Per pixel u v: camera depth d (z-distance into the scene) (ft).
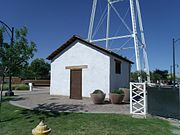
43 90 108.99
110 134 24.14
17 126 29.53
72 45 63.41
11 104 46.83
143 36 85.10
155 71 192.95
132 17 74.95
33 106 43.68
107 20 83.71
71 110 38.63
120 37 76.89
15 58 32.07
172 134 24.89
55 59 67.36
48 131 10.96
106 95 55.21
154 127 27.43
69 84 63.00
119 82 61.77
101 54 57.21
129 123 28.94
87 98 58.39
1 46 32.04
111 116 33.01
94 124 28.32
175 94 31.94
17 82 150.41
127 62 69.10
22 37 32.89
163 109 33.45
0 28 34.37
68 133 24.73
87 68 59.36
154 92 34.96
